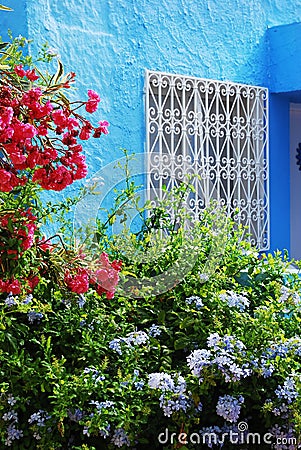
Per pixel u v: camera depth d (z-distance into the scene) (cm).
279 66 784
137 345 394
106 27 625
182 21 695
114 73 631
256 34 776
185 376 390
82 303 402
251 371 383
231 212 752
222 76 737
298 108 959
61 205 438
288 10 818
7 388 355
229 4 745
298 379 390
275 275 463
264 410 385
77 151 348
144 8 659
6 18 580
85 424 353
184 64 697
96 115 616
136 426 368
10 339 367
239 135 755
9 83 330
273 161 798
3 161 329
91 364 384
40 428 360
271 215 795
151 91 662
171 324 424
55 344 396
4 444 364
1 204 367
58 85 349
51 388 373
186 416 374
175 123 686
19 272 348
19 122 308
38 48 570
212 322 414
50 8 580
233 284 456
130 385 370
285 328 442
